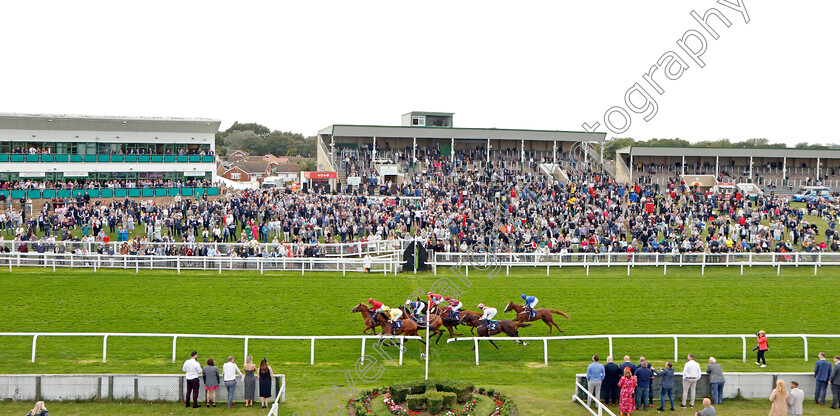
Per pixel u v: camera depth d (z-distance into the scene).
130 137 63.69
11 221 46.78
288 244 40.06
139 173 63.66
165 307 30.44
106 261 38.00
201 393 19.77
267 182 72.94
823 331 28.09
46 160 60.09
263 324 28.19
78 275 36.25
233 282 35.16
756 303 32.34
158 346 25.22
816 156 77.19
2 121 58.50
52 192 56.09
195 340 26.03
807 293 34.41
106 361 23.33
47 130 60.53
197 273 37.16
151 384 19.52
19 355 23.86
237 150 155.75
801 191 71.69
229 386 19.20
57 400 19.34
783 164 78.00
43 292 32.62
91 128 62.09
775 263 40.94
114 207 49.53
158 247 39.75
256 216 47.78
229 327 27.70
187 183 61.88
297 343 25.92
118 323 28.02
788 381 20.44
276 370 22.70
